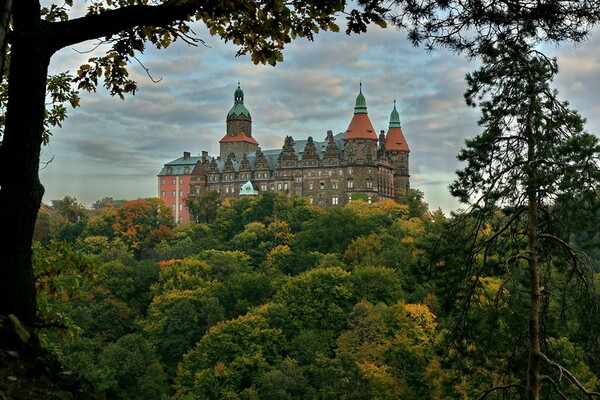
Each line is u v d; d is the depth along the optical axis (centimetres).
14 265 809
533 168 1736
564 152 1727
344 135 16900
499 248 1928
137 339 6788
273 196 15162
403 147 18425
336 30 1015
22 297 815
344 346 6341
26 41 809
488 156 1852
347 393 4978
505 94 1828
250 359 6272
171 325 7806
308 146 17262
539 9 1273
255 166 18188
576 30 1320
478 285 1900
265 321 7019
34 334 739
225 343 6512
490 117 1852
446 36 1327
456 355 1952
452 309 1950
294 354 6694
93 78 1120
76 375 716
